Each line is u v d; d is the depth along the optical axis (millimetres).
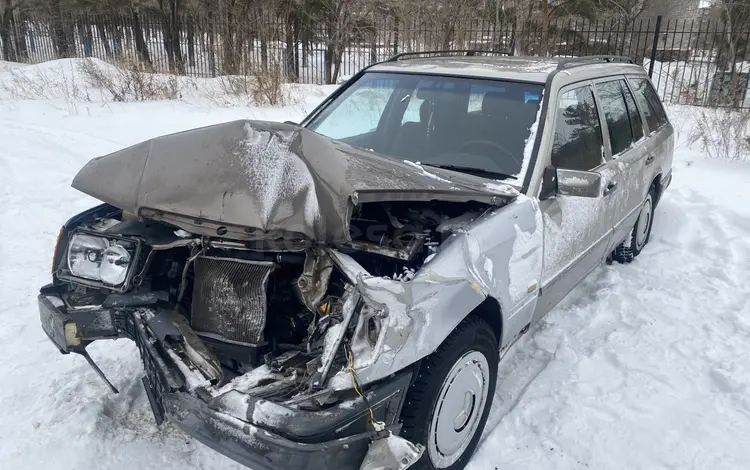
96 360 3564
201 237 2613
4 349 3658
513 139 3465
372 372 2176
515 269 2959
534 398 3410
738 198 6703
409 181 2729
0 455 2775
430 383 2510
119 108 11711
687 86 13641
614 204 4301
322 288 2453
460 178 3139
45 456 2783
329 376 2176
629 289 4852
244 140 2602
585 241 3877
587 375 3637
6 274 4707
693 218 6246
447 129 3666
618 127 4574
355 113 4090
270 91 12062
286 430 2020
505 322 2961
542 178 3322
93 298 2840
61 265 2891
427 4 15062
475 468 2891
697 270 5223
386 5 16734
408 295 2287
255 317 2543
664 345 3984
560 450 3020
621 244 5312
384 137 3838
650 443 3066
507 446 3047
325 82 18141
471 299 2600
